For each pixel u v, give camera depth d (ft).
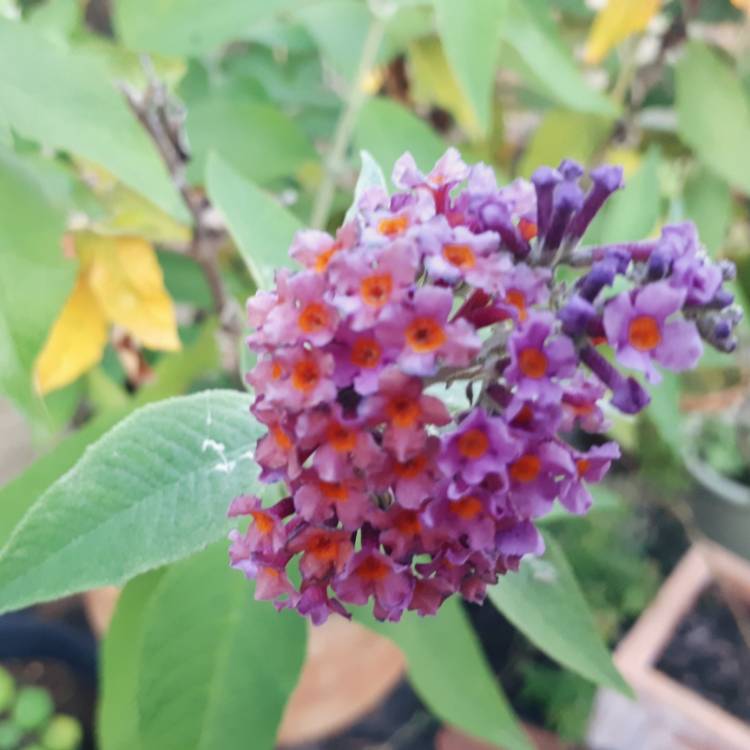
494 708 0.54
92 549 0.35
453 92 0.65
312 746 0.92
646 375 0.27
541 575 0.43
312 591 0.31
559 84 0.55
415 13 0.60
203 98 0.70
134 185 0.42
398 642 0.51
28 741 0.84
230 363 0.65
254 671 0.44
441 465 0.27
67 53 0.43
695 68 0.61
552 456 0.28
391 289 0.27
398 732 0.94
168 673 0.43
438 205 0.32
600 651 0.42
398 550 0.30
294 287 0.28
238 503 0.32
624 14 0.55
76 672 0.90
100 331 0.54
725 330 0.29
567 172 0.32
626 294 0.27
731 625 0.89
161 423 0.37
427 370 0.27
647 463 0.94
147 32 0.50
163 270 0.69
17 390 0.39
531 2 0.59
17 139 0.52
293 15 0.63
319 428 0.28
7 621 0.90
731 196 0.72
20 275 0.40
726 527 0.96
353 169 0.68
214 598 0.44
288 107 0.78
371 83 0.71
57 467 0.48
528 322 0.27
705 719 0.74
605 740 0.85
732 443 0.98
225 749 0.42
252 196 0.45
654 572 0.93
